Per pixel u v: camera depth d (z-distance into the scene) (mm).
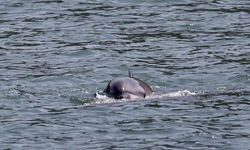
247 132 55500
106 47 78938
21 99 63375
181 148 52844
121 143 53812
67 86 66938
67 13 91500
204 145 53344
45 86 67000
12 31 85125
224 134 55219
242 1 94875
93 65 73062
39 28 86000
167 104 61156
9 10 93000
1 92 65188
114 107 60469
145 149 52688
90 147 53156
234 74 69375
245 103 61438
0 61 74688
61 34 83625
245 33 82500
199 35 82375
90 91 65375
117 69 71812
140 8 92938
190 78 68875
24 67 72688
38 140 54625
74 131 56125
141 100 61969
